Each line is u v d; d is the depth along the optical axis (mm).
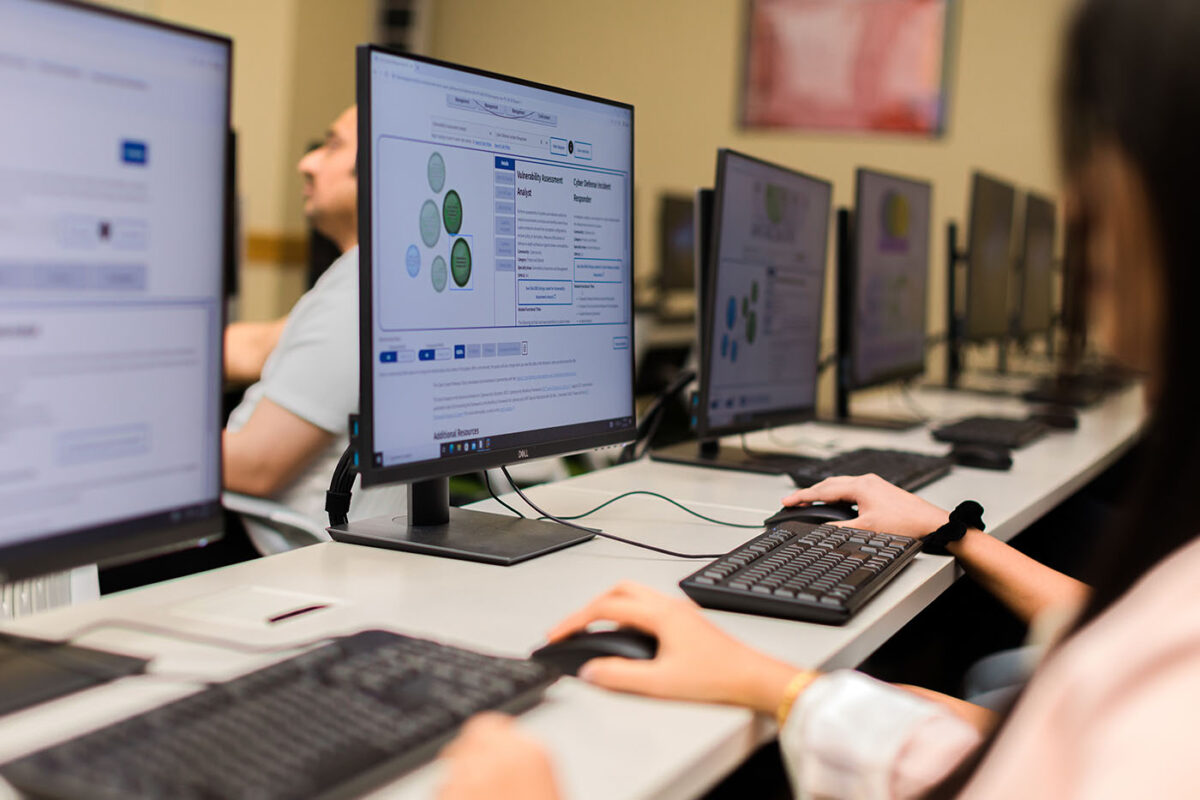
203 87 859
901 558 1157
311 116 5617
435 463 1173
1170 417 509
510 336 1265
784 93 5422
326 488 1864
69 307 782
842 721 747
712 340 1831
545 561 1179
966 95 5090
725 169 1798
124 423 828
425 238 1147
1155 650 464
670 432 2941
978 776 548
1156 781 425
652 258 5766
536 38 5934
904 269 2666
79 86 774
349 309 1818
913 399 3191
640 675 795
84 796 569
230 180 891
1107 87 505
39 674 782
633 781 656
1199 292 481
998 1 4996
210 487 902
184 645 867
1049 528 2355
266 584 1062
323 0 5617
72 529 798
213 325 891
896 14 5176
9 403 752
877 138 5270
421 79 1135
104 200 798
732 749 739
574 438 1369
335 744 633
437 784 630
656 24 5668
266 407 1839
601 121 1390
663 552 1235
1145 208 496
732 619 998
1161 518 515
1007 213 3203
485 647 886
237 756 611
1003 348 3869
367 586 1062
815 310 2211
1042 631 1154
